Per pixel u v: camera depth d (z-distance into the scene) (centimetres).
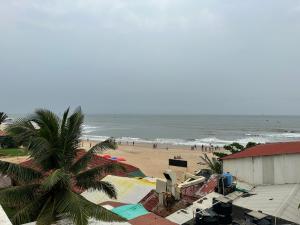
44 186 1110
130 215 1420
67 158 1394
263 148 2558
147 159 6294
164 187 1862
